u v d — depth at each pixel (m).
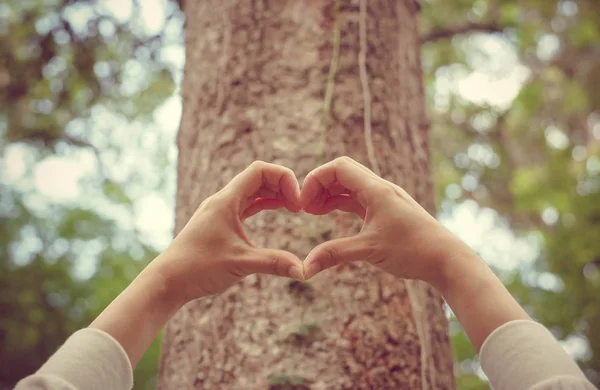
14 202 10.78
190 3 2.30
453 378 1.83
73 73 4.25
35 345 9.99
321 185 1.06
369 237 0.99
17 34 4.06
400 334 1.61
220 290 0.99
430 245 0.95
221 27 2.02
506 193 9.86
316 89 1.85
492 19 5.81
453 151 9.45
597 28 6.53
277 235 1.65
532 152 9.49
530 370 0.77
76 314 10.30
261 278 1.61
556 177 7.85
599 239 7.14
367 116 1.85
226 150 1.85
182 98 2.19
